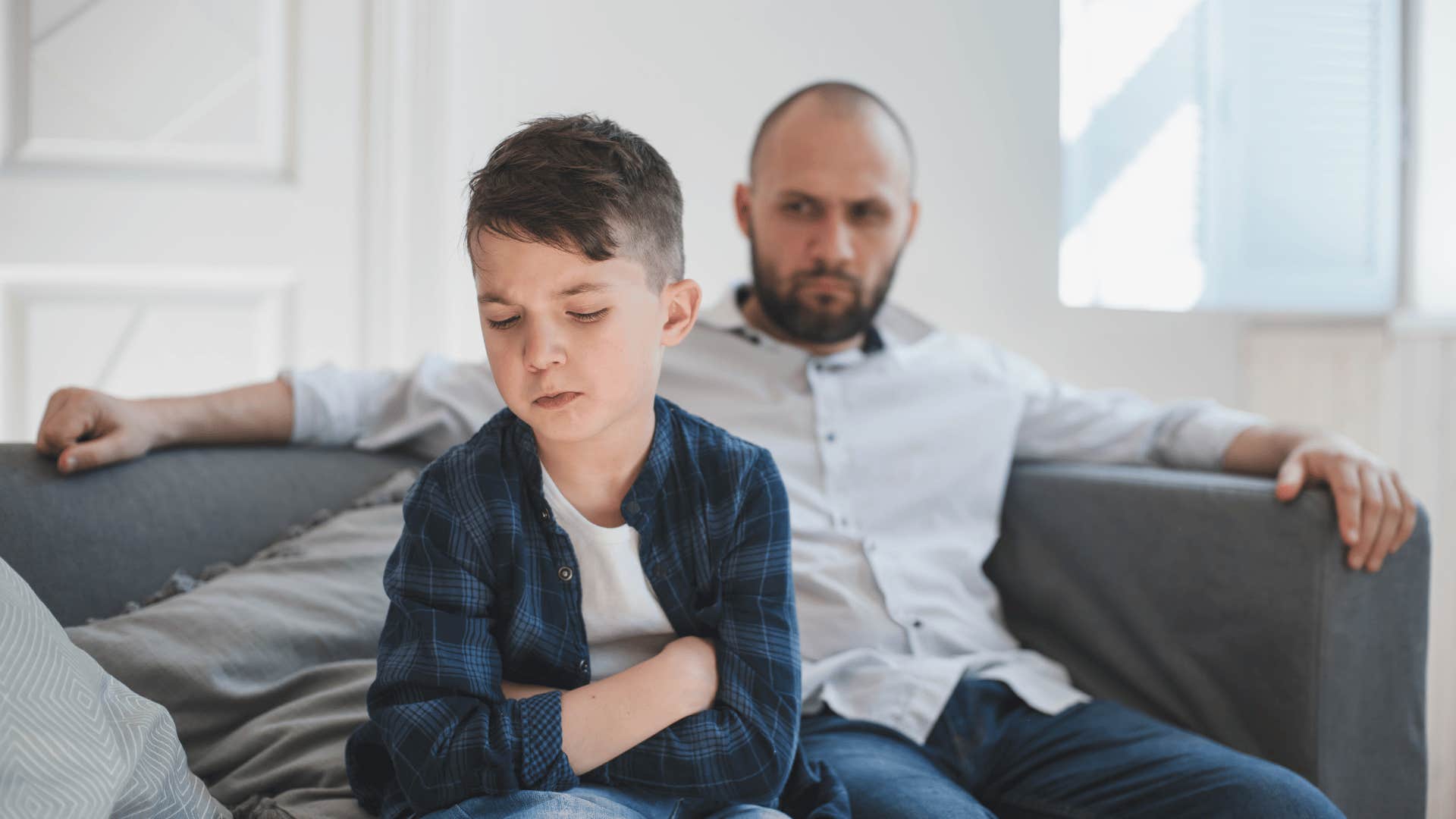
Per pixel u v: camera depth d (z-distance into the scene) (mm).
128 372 2066
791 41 2301
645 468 872
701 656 857
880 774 1090
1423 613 1222
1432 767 2102
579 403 768
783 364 1495
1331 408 2439
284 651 1084
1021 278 2396
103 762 731
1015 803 1202
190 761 1011
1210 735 1276
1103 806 1136
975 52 2373
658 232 808
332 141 2117
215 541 1221
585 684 867
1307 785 1069
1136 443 1532
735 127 2281
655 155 856
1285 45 2596
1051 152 2404
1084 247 2549
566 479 865
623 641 897
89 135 2047
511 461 871
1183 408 1528
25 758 692
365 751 866
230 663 1047
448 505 852
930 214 2365
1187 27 2566
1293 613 1191
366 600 1162
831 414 1453
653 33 2244
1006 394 1513
